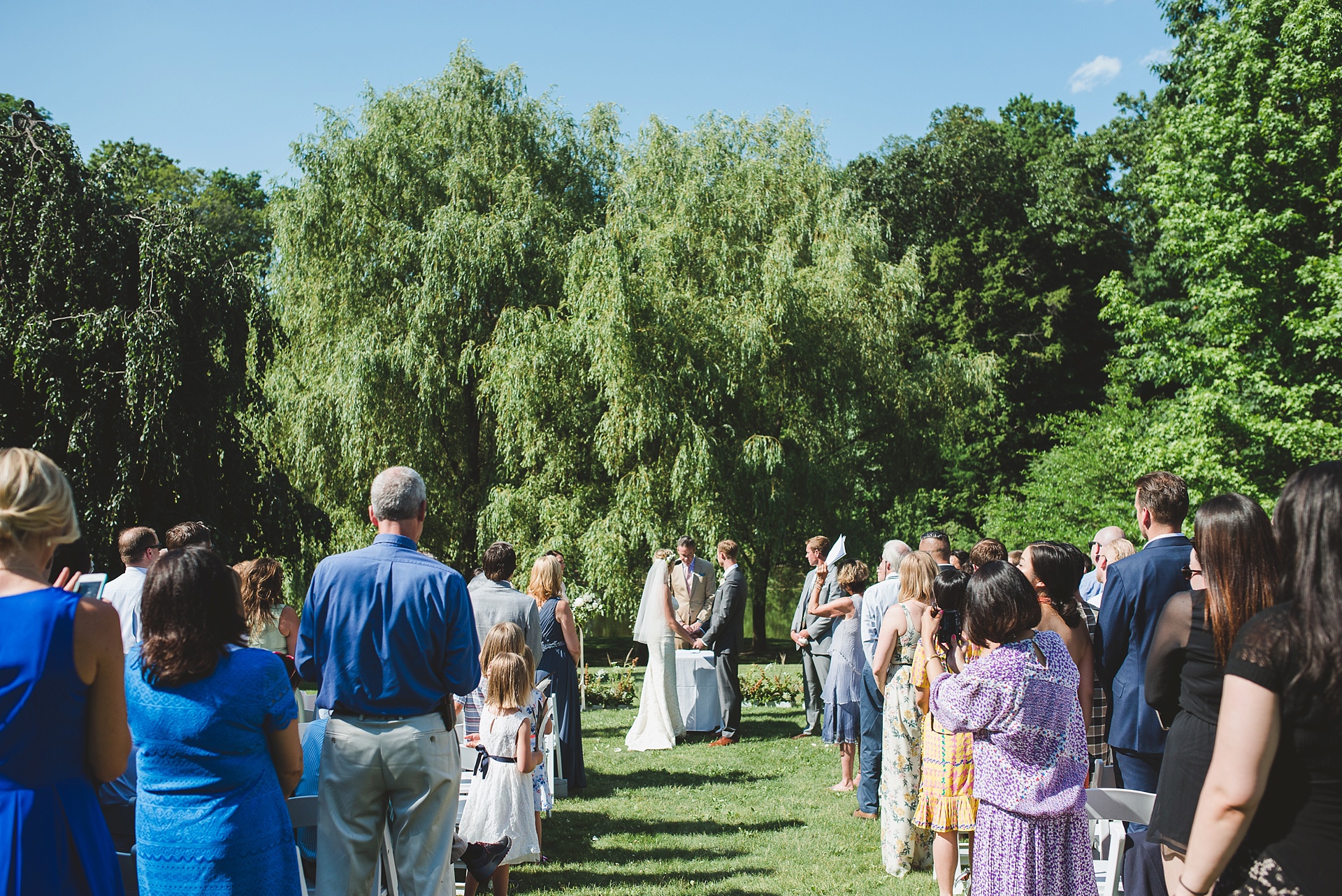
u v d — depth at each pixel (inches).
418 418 684.1
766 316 690.2
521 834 185.9
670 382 657.0
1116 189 1374.3
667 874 210.4
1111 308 765.3
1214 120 693.9
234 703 112.3
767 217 753.0
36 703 91.6
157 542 210.7
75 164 522.0
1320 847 74.5
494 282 698.8
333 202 723.4
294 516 598.2
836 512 754.8
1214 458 641.0
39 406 491.8
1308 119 666.8
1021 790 132.5
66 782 94.0
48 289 499.2
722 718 377.1
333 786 138.8
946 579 179.8
